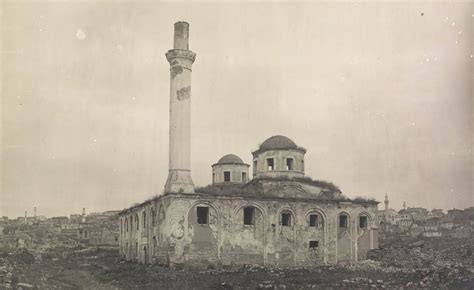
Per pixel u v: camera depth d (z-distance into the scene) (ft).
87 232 249.55
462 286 101.55
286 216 150.41
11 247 189.06
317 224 151.53
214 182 184.24
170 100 139.64
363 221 159.22
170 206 133.18
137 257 165.37
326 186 164.04
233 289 100.27
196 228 135.13
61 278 122.83
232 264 137.69
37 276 120.67
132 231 175.42
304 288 100.63
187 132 137.59
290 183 158.71
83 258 193.47
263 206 144.25
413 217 215.10
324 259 149.28
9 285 96.73
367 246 156.87
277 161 162.61
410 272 120.47
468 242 163.22
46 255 191.93
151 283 107.96
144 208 159.63
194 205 135.74
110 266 154.51
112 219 255.91
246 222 151.64
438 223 192.13
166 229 133.59
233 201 140.56
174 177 135.74
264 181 158.10
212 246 136.05
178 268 130.41
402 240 192.95
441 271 115.14
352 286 103.19
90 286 108.68
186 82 138.41
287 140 166.20
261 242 142.41
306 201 149.59
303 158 166.71
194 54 139.85
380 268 136.46
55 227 240.32
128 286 106.42
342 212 154.61
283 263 144.25
